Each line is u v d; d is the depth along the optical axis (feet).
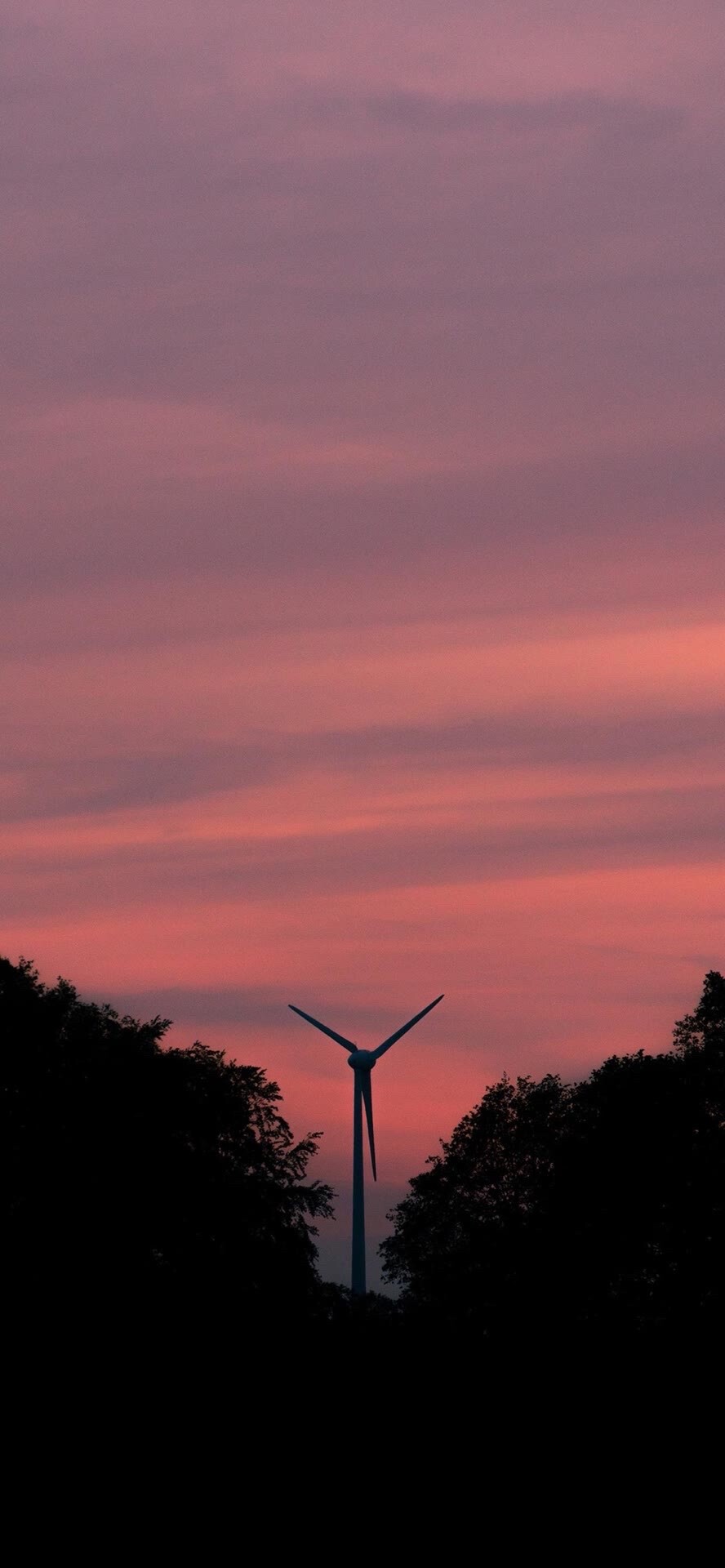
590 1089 542.57
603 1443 359.05
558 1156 532.73
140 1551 317.63
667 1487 344.69
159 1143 431.02
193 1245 424.87
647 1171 507.30
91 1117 423.64
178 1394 363.56
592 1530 327.67
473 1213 567.18
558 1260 510.17
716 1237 498.69
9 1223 399.44
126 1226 411.34
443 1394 378.32
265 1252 440.86
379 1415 367.04
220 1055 491.72
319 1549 321.11
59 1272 393.09
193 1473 341.41
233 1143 463.83
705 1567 314.14
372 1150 623.77
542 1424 368.48
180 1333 387.14
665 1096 517.55
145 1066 442.09
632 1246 503.20
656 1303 488.02
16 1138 415.44
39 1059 431.02
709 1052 526.16
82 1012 458.91
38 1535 320.29
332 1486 340.39
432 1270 553.64
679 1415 375.66
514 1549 324.39
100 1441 346.74
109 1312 386.93
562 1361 407.23
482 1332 481.87
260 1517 330.75
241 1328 398.83
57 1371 364.99
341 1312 440.86
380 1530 329.52
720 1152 507.30
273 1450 351.05
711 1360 421.59
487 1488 344.28
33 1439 345.92
